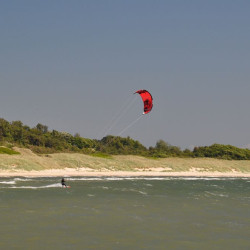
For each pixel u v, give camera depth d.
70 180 134.00
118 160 194.25
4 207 71.06
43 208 71.56
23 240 49.41
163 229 58.00
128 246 48.44
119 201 83.94
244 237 54.78
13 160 156.75
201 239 53.06
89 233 54.06
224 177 184.75
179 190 111.94
